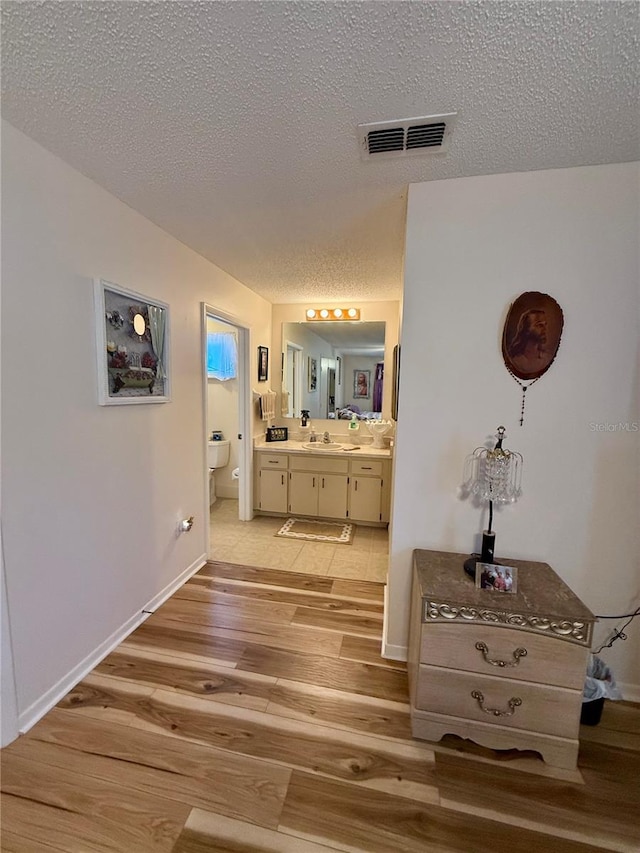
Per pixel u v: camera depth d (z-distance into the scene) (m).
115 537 1.85
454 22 0.90
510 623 1.30
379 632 2.01
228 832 1.09
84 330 1.62
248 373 3.52
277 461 3.71
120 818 1.12
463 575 1.50
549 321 1.53
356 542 3.23
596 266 1.50
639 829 1.12
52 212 1.43
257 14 0.89
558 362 1.56
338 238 2.19
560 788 1.23
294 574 2.64
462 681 1.35
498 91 1.09
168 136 1.32
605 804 1.19
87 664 1.69
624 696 1.62
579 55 0.97
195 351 2.53
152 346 2.06
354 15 0.89
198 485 2.65
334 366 4.02
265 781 1.23
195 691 1.59
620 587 1.60
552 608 1.30
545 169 1.49
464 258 1.59
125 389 1.86
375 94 1.12
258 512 3.88
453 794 1.21
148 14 0.89
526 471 1.63
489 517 1.59
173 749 1.33
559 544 1.63
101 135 1.32
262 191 1.69
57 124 1.26
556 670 1.28
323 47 0.97
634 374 1.50
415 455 1.72
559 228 1.51
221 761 1.29
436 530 1.74
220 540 3.24
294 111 1.19
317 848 1.06
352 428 4.04
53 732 1.38
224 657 1.79
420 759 1.32
